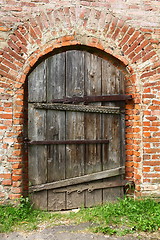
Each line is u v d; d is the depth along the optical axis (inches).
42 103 133.9
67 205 137.5
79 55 138.6
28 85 132.3
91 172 139.5
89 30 134.3
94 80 139.7
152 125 136.6
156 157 136.4
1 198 124.5
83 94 138.6
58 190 136.6
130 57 137.0
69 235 106.1
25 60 128.3
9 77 126.5
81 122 139.0
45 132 135.0
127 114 142.3
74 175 137.9
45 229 111.6
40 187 134.1
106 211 125.6
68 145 137.8
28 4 129.3
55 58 135.9
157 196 135.9
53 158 136.2
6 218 117.0
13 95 126.8
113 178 141.5
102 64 140.6
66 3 132.5
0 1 127.1
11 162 125.7
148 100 136.6
